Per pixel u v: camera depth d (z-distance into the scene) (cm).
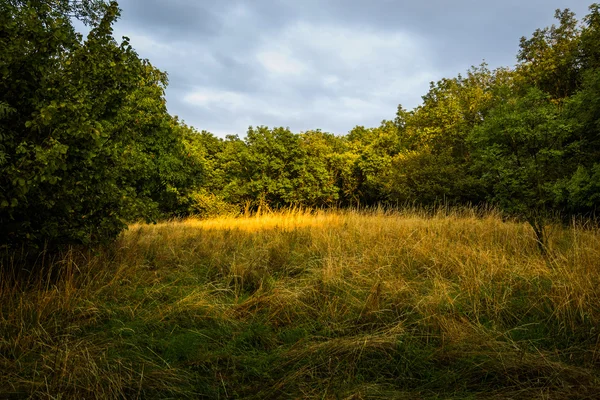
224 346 291
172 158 1695
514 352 265
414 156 1847
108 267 468
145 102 1433
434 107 2367
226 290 408
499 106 671
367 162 2788
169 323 329
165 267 514
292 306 357
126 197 489
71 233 412
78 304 351
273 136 2648
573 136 1016
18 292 359
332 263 472
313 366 257
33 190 351
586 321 310
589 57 1333
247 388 237
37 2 373
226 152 2916
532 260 470
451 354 266
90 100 420
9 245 400
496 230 666
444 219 819
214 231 867
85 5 587
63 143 349
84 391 222
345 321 330
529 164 630
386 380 247
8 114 330
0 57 319
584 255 429
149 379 240
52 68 384
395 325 319
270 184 2497
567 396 218
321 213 1085
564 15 1700
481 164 721
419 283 412
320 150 2948
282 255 550
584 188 833
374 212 1102
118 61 432
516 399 219
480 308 345
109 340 291
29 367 247
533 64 1728
